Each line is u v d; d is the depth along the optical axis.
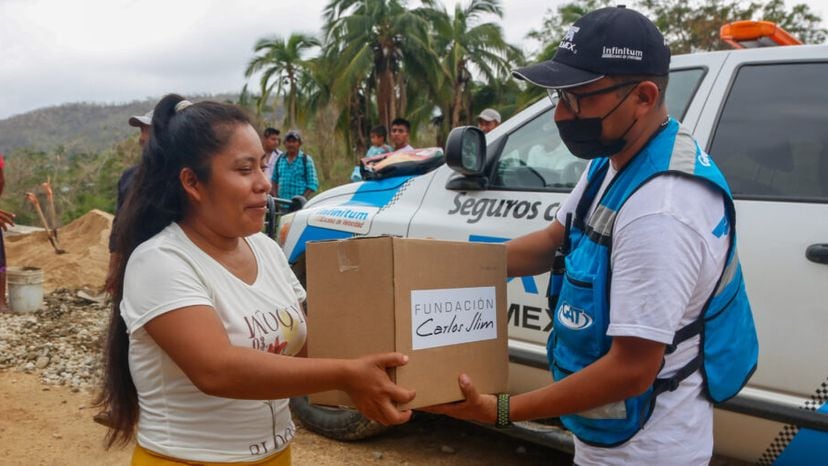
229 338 1.57
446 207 3.29
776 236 2.41
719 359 1.58
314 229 3.79
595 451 1.65
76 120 157.75
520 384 3.02
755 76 2.67
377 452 3.58
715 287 1.54
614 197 1.57
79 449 3.64
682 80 2.86
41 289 6.71
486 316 1.69
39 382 4.69
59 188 29.64
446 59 25.39
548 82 1.56
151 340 1.56
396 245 1.49
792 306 2.34
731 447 2.53
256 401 1.64
